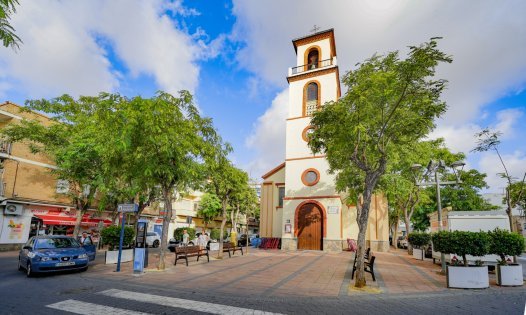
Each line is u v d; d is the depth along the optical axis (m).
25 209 21.95
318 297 7.65
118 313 6.03
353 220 24.19
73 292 7.97
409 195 24.31
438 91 8.84
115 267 12.84
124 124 10.20
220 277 10.39
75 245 12.43
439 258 14.55
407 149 15.49
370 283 9.69
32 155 22.77
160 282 9.39
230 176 17.25
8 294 7.73
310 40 27.47
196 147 12.10
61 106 18.44
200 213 45.28
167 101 11.09
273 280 9.94
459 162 12.88
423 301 7.41
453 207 30.72
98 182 17.34
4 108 21.80
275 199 28.12
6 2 3.61
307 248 23.05
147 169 10.66
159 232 36.59
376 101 9.60
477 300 7.57
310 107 25.52
